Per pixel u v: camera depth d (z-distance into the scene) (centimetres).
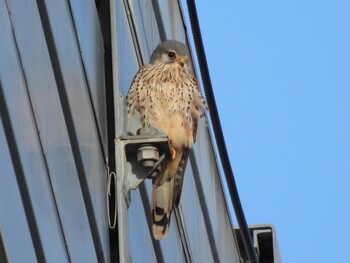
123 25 1589
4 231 1060
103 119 1427
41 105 1234
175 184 1392
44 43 1283
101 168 1386
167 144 1300
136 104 1424
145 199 1588
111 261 1354
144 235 1549
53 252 1177
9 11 1191
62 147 1274
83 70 1387
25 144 1166
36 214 1155
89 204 1323
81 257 1259
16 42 1194
